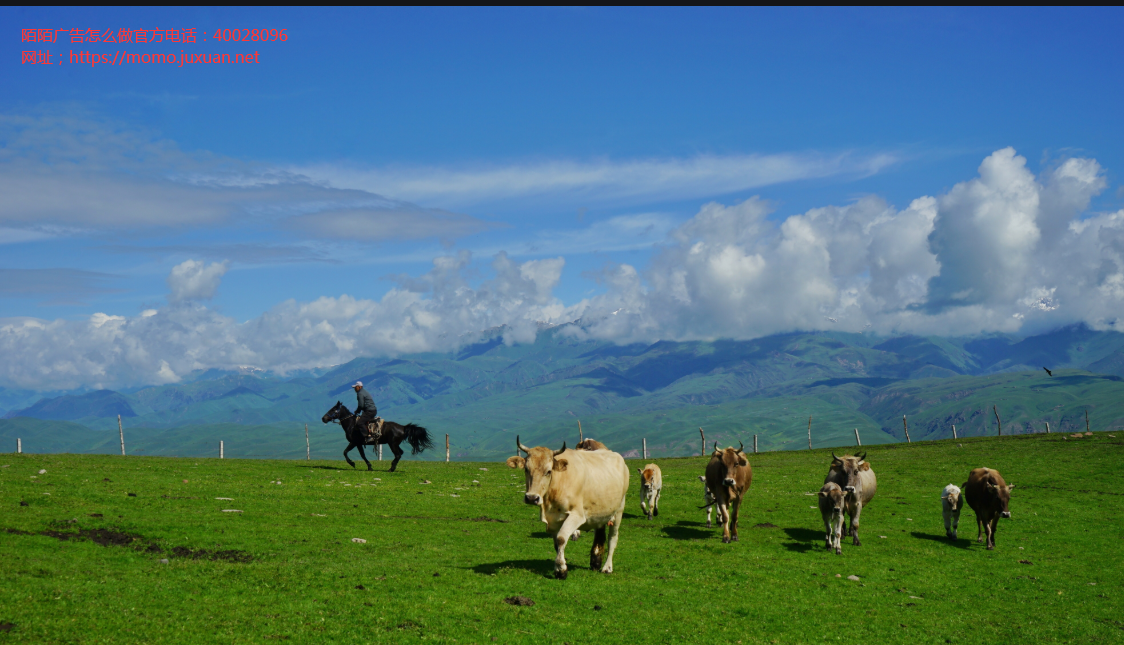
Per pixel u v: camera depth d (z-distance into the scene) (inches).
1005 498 995.9
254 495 1133.7
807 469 1961.1
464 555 812.6
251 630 522.9
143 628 508.4
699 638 581.0
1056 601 774.5
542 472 669.3
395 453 1648.6
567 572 737.0
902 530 1124.5
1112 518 1246.3
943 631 654.5
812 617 663.1
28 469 1285.7
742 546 942.4
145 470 1403.8
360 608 584.1
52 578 611.5
